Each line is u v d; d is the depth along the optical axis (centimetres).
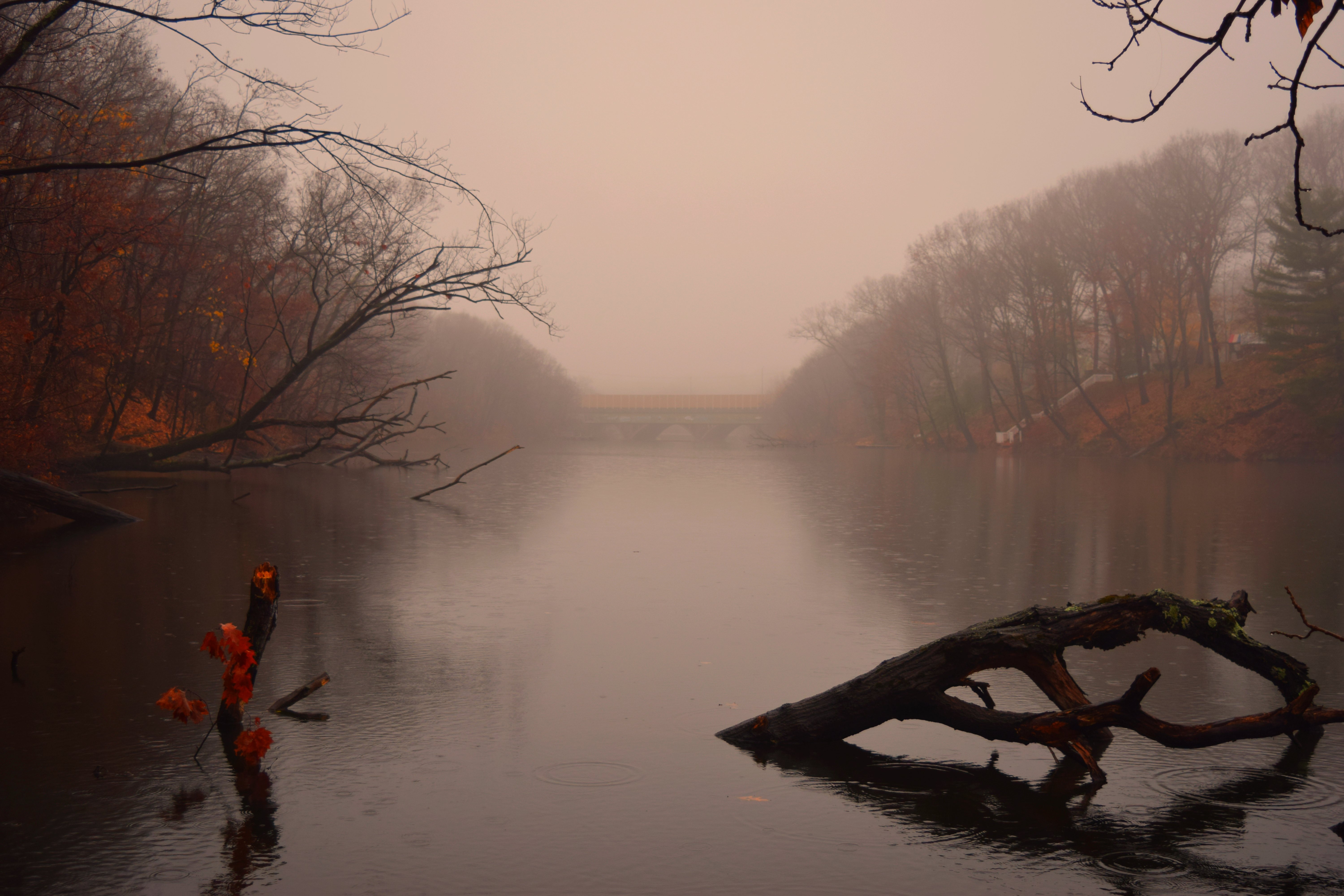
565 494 2903
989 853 445
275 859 435
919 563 1446
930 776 552
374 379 4144
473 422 9681
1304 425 5006
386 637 918
